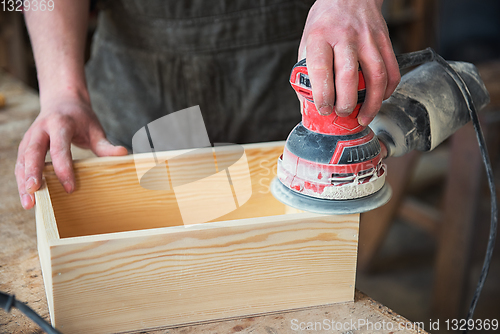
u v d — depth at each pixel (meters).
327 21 0.51
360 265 1.96
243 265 0.55
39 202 0.61
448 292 1.60
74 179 0.70
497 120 1.37
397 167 1.67
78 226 0.73
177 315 0.56
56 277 0.50
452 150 1.47
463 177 1.46
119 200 0.73
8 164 1.03
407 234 2.27
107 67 1.16
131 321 0.55
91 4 1.07
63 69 0.88
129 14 1.06
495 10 2.48
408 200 1.78
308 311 0.60
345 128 0.54
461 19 2.51
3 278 0.66
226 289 0.56
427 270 2.00
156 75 1.10
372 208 0.56
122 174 0.72
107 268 0.52
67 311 0.52
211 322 0.58
